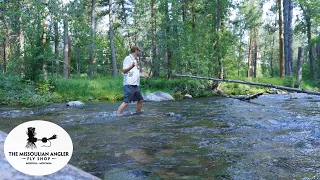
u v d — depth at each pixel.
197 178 2.31
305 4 28.23
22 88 11.71
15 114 6.63
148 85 17.41
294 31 37.28
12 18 12.62
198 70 16.64
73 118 5.72
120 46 33.03
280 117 5.71
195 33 18.28
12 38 16.52
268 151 3.14
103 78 19.31
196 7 21.36
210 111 7.01
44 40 16.94
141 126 4.72
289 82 21.03
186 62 17.31
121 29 32.12
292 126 4.64
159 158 2.88
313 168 2.55
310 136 3.87
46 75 15.76
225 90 17.16
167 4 18.78
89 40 22.08
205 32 18.20
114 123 5.03
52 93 13.40
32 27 14.65
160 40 18.58
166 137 3.84
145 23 23.80
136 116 6.00
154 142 3.56
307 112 6.59
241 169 2.54
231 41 18.42
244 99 5.41
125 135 3.97
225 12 21.25
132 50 6.60
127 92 6.54
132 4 28.41
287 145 3.40
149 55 20.05
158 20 21.36
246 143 3.51
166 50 19.30
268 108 7.63
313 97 12.37
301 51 13.81
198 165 2.65
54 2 15.59
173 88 16.72
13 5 12.11
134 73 6.62
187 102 10.50
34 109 8.05
